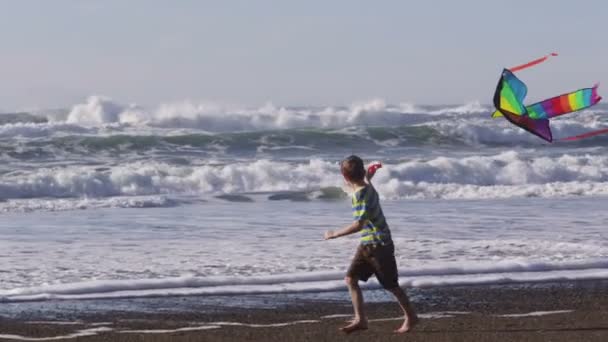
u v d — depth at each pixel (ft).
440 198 89.04
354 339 27.89
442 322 31.12
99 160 117.91
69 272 42.73
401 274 41.73
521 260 44.88
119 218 69.46
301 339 27.91
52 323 30.78
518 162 111.55
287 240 55.01
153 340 27.71
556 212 73.77
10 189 89.51
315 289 38.01
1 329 29.63
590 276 41.70
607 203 82.17
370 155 135.13
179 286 38.42
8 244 53.31
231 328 30.04
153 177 97.25
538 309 34.06
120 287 37.55
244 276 40.60
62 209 76.84
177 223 65.67
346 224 65.00
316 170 103.91
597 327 29.96
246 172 101.24
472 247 51.39
